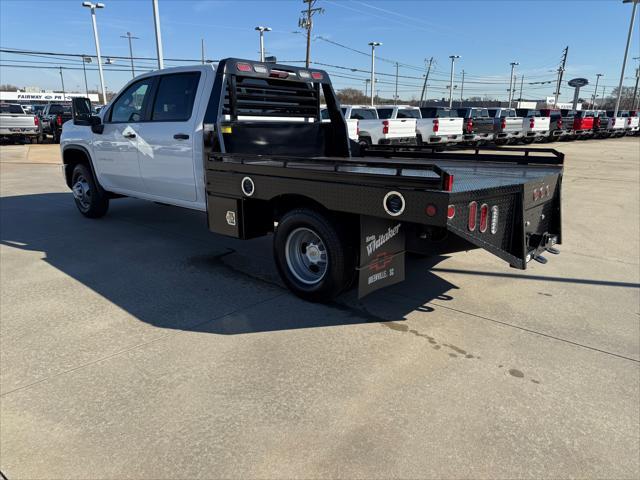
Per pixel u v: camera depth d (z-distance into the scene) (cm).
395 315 411
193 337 367
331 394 295
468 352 349
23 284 475
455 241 376
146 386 302
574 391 301
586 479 230
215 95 486
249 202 456
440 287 479
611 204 905
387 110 1873
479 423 269
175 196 567
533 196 406
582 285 486
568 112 3328
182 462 238
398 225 392
